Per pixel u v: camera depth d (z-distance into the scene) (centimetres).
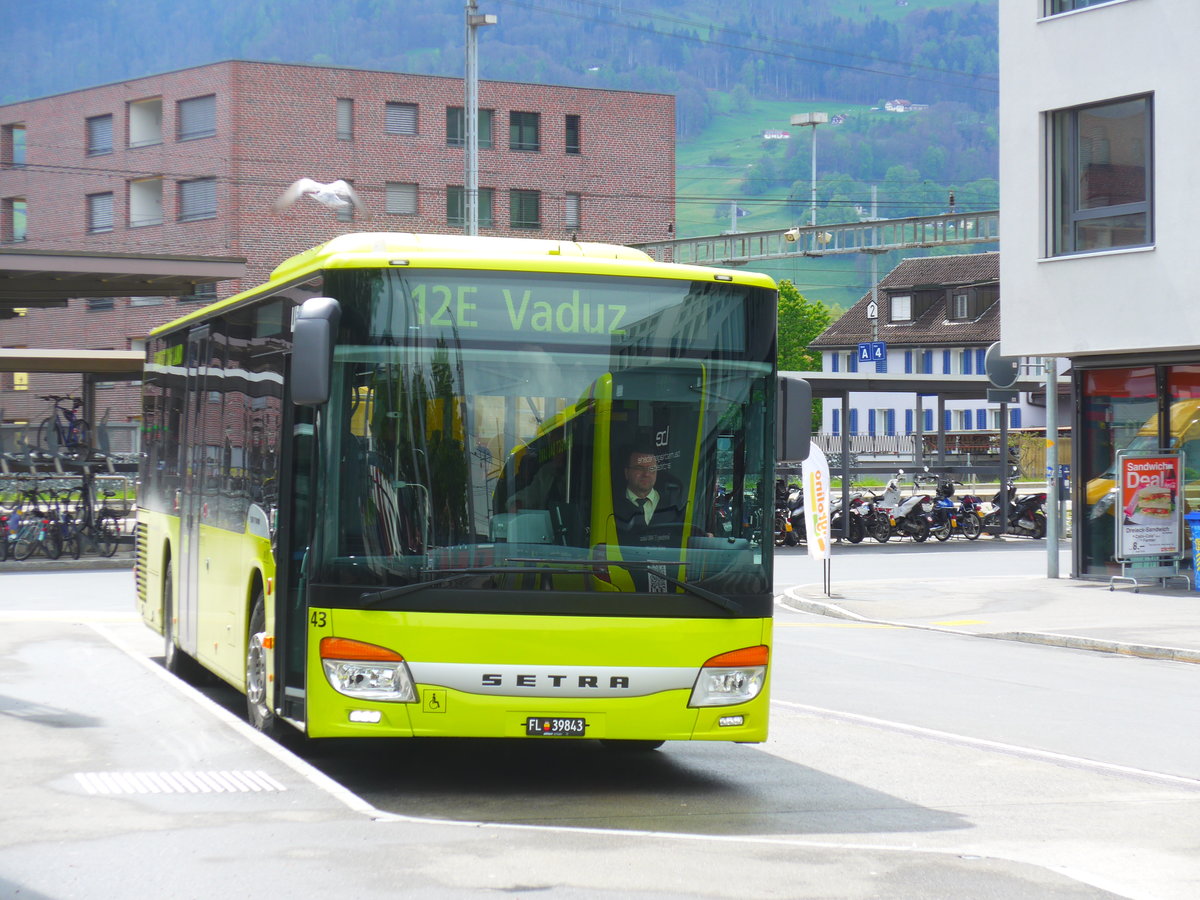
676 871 744
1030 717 1417
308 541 1036
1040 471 7969
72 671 1359
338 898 678
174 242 8119
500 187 8806
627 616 987
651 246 6662
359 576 974
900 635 2216
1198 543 2691
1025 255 2894
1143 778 1110
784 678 1686
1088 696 1573
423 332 1005
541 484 998
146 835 785
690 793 1035
